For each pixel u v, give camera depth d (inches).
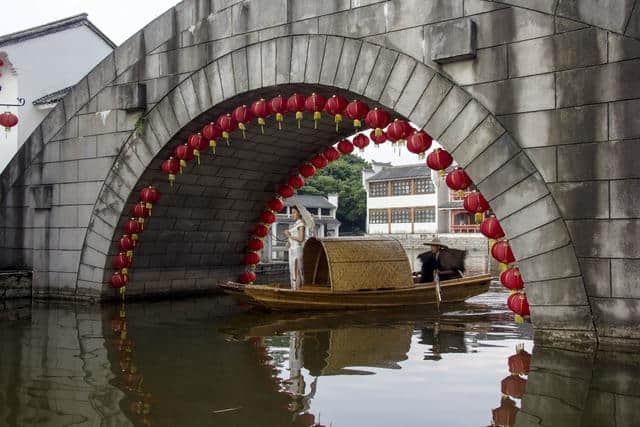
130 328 397.4
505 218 331.6
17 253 567.2
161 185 524.7
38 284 553.9
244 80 437.1
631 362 276.8
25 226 563.5
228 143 515.2
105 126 516.4
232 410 222.1
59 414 219.1
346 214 2001.7
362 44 384.8
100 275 522.0
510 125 331.0
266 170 598.9
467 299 541.3
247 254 677.9
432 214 1750.7
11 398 238.2
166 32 478.6
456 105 348.2
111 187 513.3
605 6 304.8
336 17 395.9
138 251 556.4
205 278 641.0
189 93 466.0
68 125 539.2
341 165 2137.1
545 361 283.7
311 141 566.3
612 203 302.8
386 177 1841.8
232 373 274.2
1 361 300.5
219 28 450.0
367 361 295.3
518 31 329.7
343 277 471.2
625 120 300.2
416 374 268.5
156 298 573.3
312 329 387.5
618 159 301.7
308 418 212.5
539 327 321.7
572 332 312.5
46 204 548.1
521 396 232.1
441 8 354.9
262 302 463.8
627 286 299.0
